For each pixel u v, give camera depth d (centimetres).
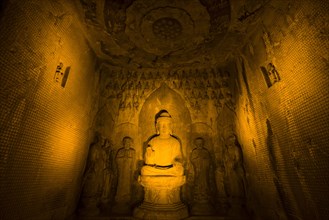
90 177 530
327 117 263
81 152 515
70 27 424
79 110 497
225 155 570
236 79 582
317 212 291
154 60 622
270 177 416
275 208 403
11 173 286
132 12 453
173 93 650
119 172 561
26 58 302
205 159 567
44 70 348
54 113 390
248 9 408
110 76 661
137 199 547
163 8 447
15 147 291
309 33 284
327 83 259
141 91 653
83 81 511
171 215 464
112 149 591
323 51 262
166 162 530
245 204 509
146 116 628
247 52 498
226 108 617
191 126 616
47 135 370
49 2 346
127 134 609
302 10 294
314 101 284
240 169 537
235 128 589
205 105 632
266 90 416
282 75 357
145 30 506
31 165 329
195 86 654
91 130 575
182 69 672
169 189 498
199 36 523
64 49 409
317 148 284
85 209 497
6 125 272
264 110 429
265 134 429
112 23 473
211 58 611
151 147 546
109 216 491
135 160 584
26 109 310
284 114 359
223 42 531
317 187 288
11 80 277
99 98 621
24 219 315
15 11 277
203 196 528
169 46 561
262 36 418
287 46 337
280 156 378
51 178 388
